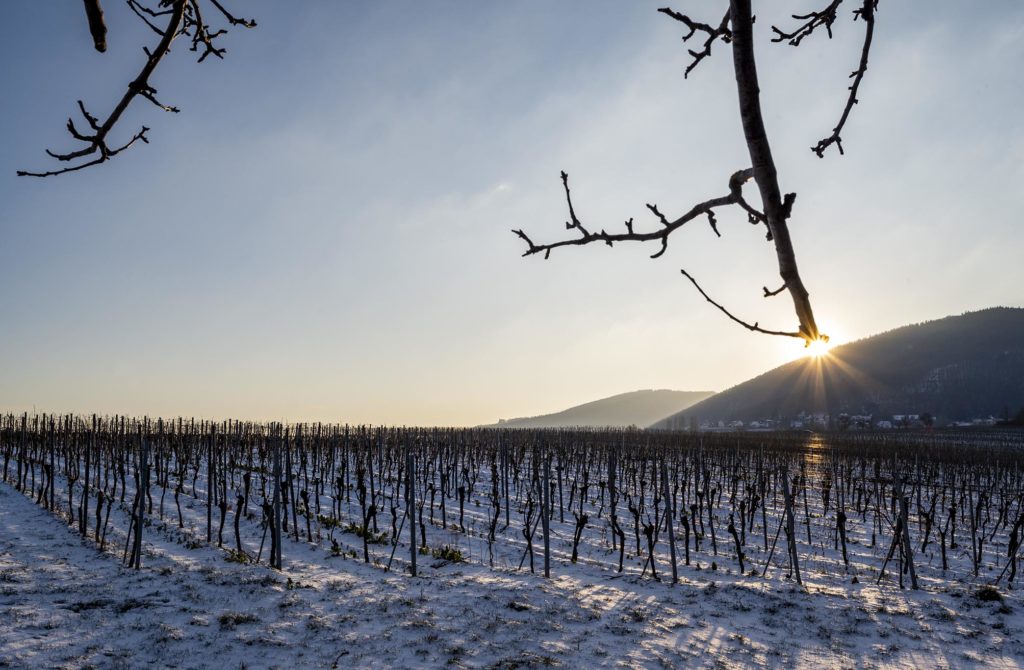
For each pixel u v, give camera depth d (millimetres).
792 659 9477
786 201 1397
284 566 14250
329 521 18797
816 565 15922
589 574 14562
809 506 24734
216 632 9734
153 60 1657
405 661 8977
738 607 11898
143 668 8383
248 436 31891
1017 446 53344
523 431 47906
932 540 19141
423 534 16438
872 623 11047
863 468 23750
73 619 9930
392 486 25328
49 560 13352
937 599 12414
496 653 9367
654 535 18094
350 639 9703
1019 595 12781
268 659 8891
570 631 10453
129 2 1657
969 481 27375
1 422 30594
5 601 10547
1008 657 9602
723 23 1784
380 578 13484
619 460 29672
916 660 9492
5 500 19953
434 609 11289
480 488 27531
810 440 63125
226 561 14242
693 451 31906
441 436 35875
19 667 8117
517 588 12945
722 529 20203
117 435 25734
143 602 10922
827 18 1969
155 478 24391
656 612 11570
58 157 1674
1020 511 22953
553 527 19984
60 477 24328
